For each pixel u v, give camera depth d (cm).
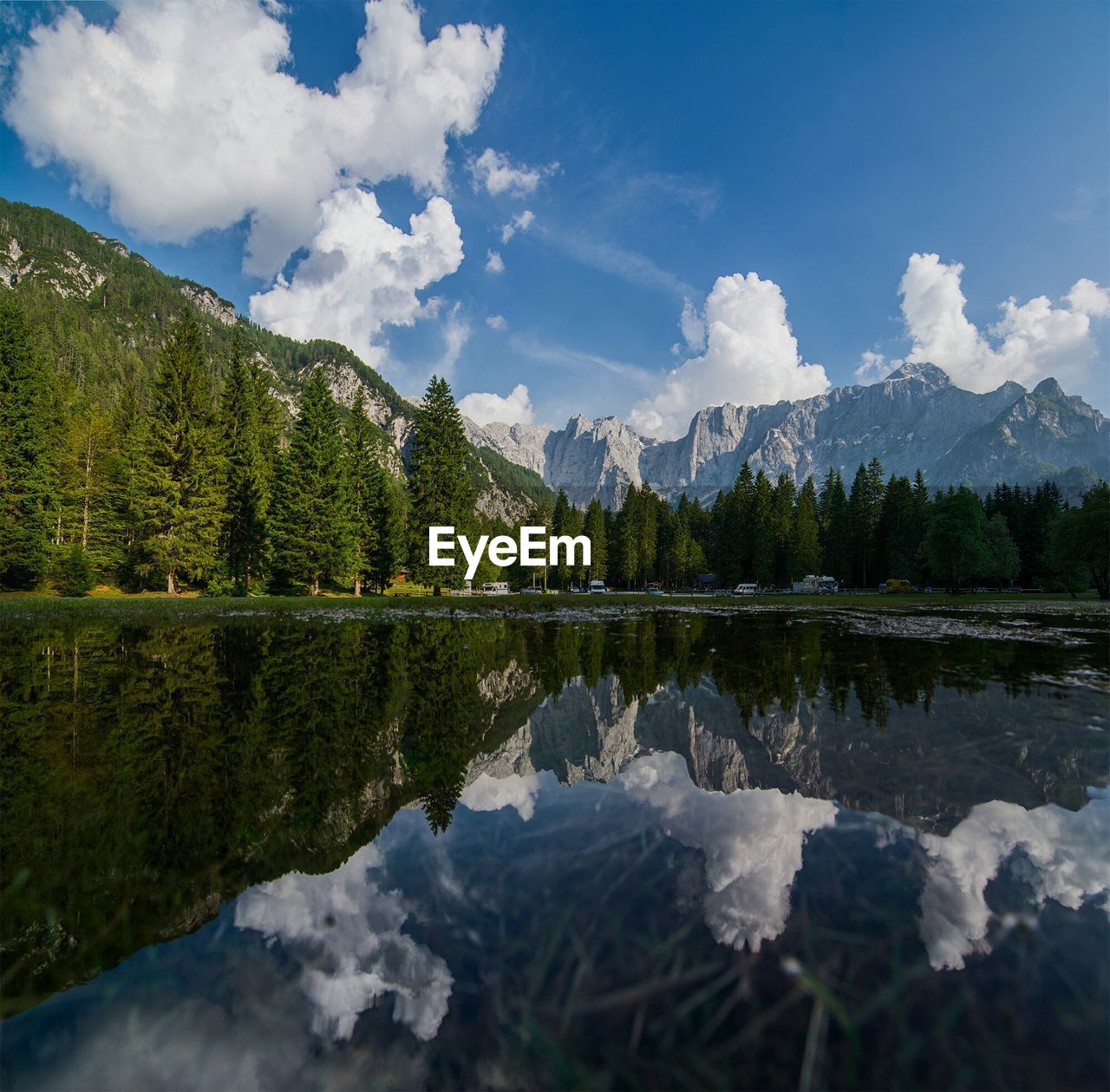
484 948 151
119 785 293
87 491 3722
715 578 7756
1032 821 234
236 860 209
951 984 133
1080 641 996
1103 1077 107
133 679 621
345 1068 115
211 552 3222
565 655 853
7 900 179
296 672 677
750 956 144
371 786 292
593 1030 122
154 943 158
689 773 307
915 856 202
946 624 1488
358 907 173
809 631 1238
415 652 881
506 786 290
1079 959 141
